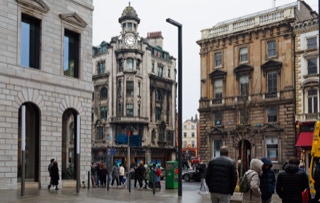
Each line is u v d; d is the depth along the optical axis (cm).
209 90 5131
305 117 4291
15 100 2341
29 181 2450
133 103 6856
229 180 968
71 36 2811
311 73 4344
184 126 14600
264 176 1027
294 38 4494
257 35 4772
